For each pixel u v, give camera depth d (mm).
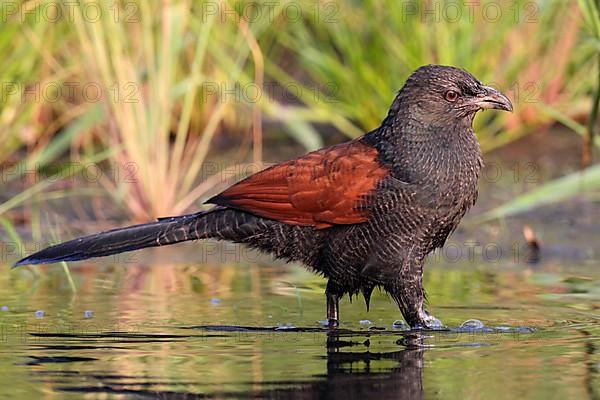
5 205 13555
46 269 12805
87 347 9117
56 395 7672
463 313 10547
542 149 16984
